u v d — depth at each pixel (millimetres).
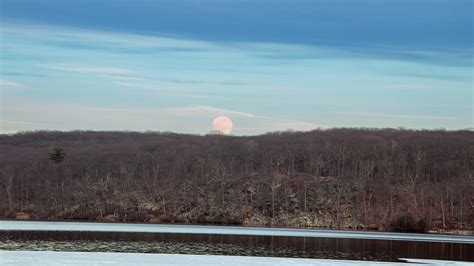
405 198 161000
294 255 75875
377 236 110062
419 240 102750
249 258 69812
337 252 79938
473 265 69312
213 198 161125
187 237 96500
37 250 74500
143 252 75562
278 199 158125
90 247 79000
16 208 164000
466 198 157875
